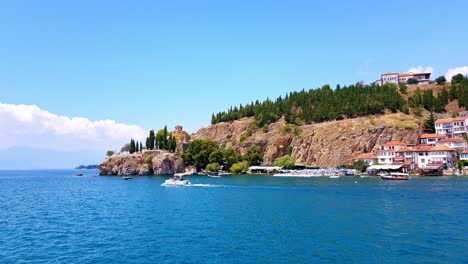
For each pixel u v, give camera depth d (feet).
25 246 150.00
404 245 141.59
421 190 347.56
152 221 201.87
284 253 132.87
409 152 627.46
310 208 237.45
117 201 306.35
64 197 360.07
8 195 398.21
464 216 201.05
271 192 353.10
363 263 120.47
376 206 242.58
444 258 124.88
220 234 164.45
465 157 589.73
